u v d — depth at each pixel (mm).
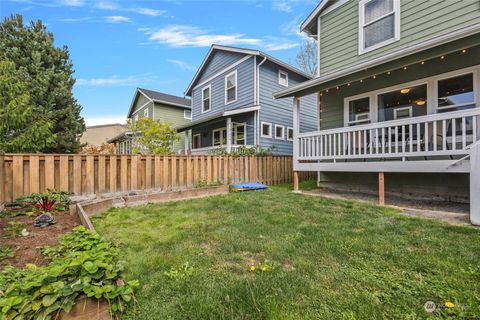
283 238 2967
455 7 5371
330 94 7785
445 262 2260
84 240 2271
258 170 8617
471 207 3482
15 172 4512
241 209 4555
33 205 4234
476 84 5113
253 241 2861
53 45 11734
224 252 2572
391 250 2559
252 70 11938
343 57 7516
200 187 6512
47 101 11000
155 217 3994
